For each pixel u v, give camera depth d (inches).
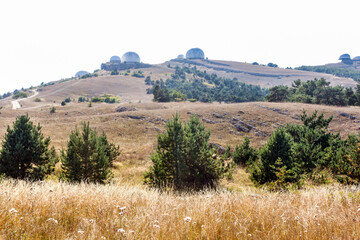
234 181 705.0
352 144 553.6
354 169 466.3
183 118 2377.0
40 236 128.0
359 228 140.8
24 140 569.3
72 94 7495.1
